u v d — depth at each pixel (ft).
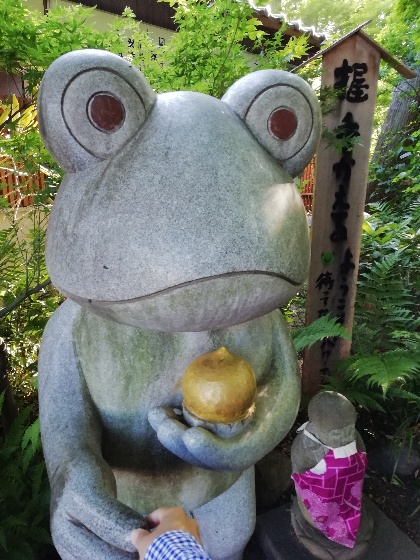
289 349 2.67
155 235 1.66
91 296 1.81
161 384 2.31
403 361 4.35
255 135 1.97
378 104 14.26
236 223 1.68
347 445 3.28
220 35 3.93
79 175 1.84
